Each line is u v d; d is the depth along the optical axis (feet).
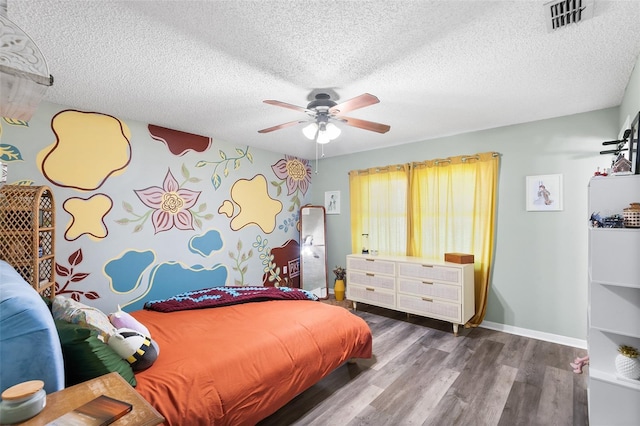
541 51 6.18
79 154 9.34
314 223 17.10
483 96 8.53
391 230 14.48
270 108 9.39
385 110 9.66
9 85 3.15
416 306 12.16
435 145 13.15
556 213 10.36
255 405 5.75
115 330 5.61
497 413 6.69
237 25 5.29
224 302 9.32
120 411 2.94
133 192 10.53
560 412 6.68
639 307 5.49
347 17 5.09
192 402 4.96
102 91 8.07
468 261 11.44
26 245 6.99
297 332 7.30
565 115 10.14
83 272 9.41
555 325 10.43
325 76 7.23
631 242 5.34
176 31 5.45
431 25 5.32
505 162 11.35
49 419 2.88
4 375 3.21
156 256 11.14
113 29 5.36
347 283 14.56
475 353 9.62
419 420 6.50
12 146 8.25
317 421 6.51
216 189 13.08
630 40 5.76
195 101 8.79
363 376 8.30
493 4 4.79
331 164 17.08
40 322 3.42
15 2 4.58
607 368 5.97
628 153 7.27
